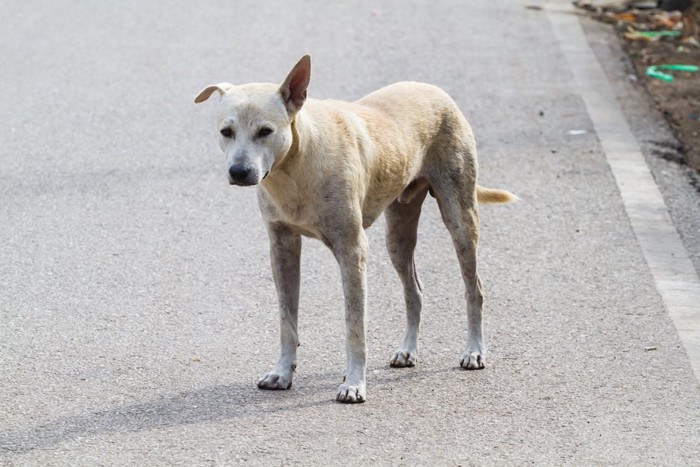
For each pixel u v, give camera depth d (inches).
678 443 277.0
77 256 396.8
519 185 468.4
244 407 293.7
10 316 350.0
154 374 313.3
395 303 366.0
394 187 315.6
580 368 320.5
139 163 485.1
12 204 440.1
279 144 281.9
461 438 277.7
